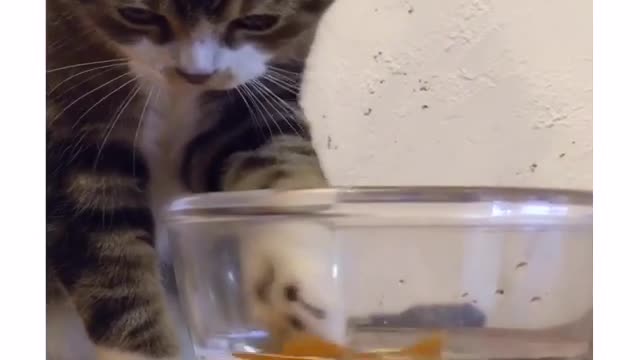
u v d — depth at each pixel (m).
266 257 0.28
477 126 0.37
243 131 0.37
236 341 0.28
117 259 0.35
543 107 0.36
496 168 0.36
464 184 0.37
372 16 0.37
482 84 0.37
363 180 0.37
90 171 0.36
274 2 0.34
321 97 0.37
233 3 0.33
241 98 0.36
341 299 0.27
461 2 0.37
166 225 0.34
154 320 0.35
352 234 0.27
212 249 0.28
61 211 0.35
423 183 0.37
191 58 0.33
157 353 0.35
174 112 0.36
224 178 0.37
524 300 0.26
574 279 0.26
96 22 0.34
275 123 0.37
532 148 0.36
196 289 0.28
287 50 0.36
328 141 0.37
